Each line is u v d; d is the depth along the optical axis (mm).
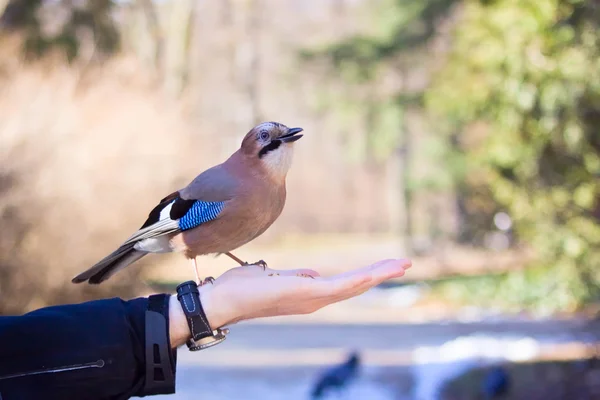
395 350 14859
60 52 13508
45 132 12383
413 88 28266
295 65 29609
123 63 14359
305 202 49844
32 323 2969
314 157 49562
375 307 22094
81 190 12461
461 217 27562
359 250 38031
